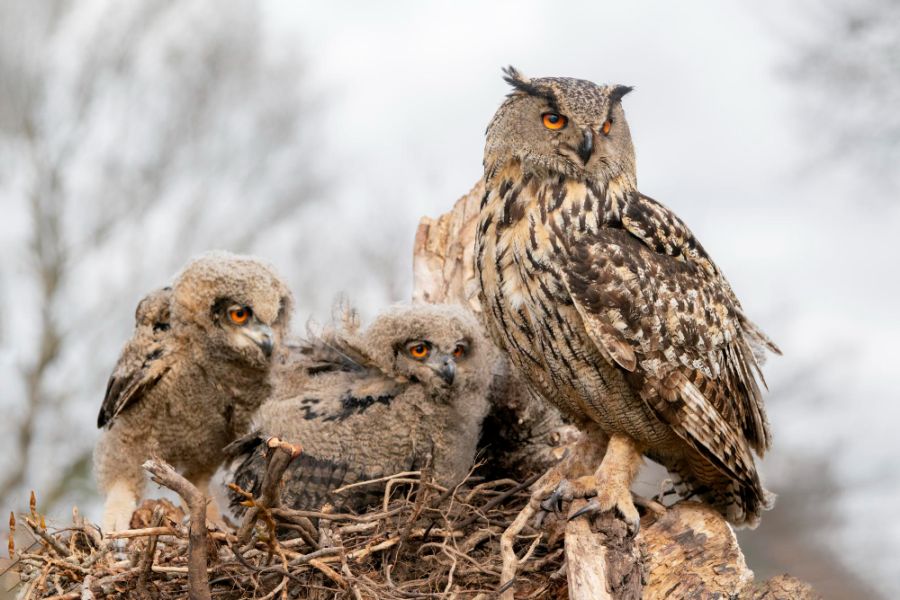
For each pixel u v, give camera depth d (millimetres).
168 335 12312
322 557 9320
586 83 11359
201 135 36719
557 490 10156
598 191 10898
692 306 10492
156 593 9383
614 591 9023
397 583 9781
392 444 11203
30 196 34094
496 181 11156
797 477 25078
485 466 12211
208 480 13109
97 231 33938
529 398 12250
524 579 9758
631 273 10273
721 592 9523
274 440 8656
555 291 10281
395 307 11969
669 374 10211
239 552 9086
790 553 23188
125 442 12539
